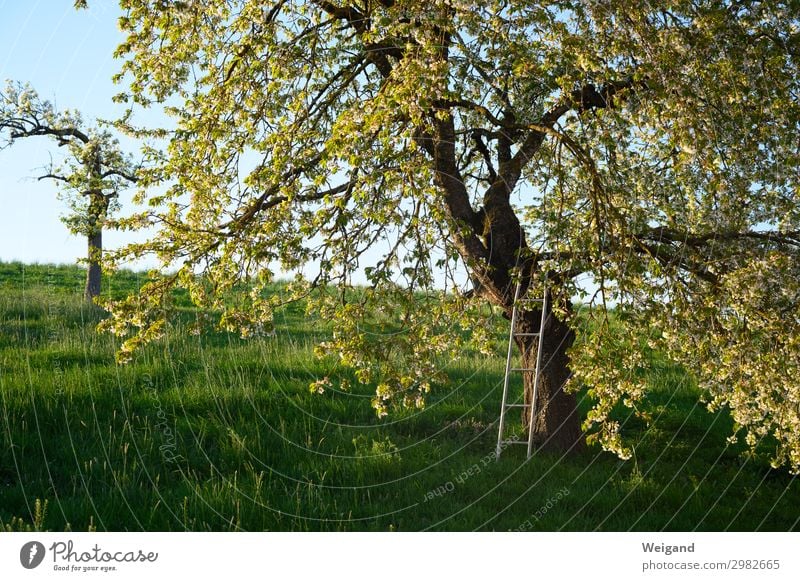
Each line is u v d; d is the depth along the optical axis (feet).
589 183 29.68
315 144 31.07
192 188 30.58
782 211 28.58
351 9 33.78
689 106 25.99
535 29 28.40
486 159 37.68
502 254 35.37
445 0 27.20
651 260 26.58
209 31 33.58
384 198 25.91
